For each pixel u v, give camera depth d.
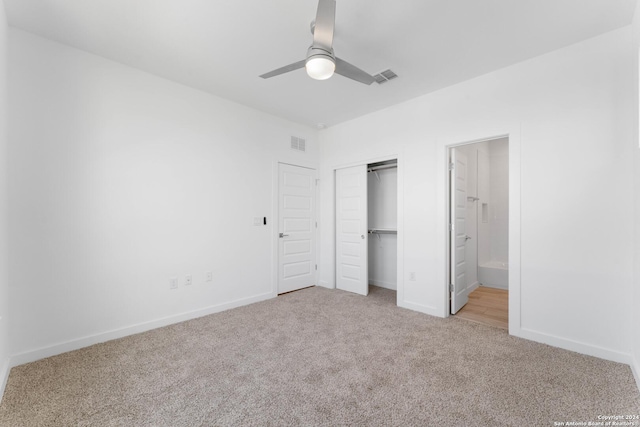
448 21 2.11
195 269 3.22
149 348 2.45
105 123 2.62
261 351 2.38
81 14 2.05
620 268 2.18
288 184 4.27
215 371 2.08
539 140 2.55
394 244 4.57
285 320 3.10
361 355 2.31
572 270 2.38
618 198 2.19
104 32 2.26
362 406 1.69
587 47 2.32
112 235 2.65
